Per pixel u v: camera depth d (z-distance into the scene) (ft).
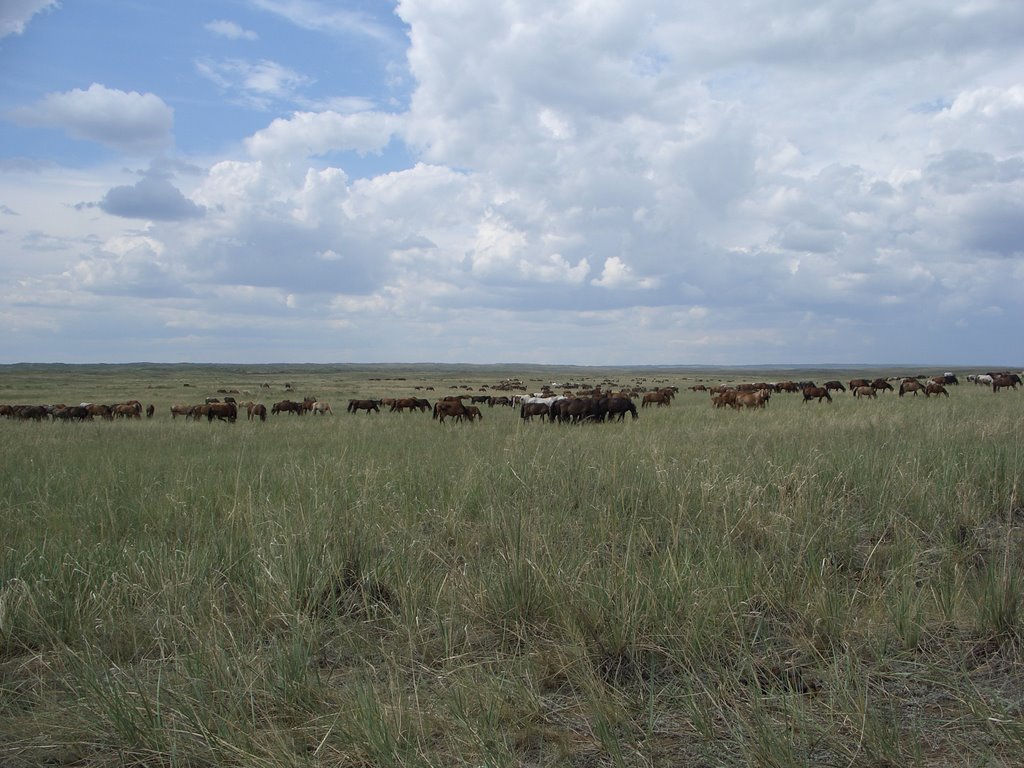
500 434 55.11
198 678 12.53
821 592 14.38
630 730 10.80
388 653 13.98
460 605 15.74
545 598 15.29
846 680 11.23
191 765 10.62
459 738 10.52
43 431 73.10
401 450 43.65
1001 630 13.15
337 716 11.26
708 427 50.49
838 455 29.86
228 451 48.16
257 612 15.69
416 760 9.84
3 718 12.21
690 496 23.27
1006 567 15.30
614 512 21.49
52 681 13.71
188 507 25.35
